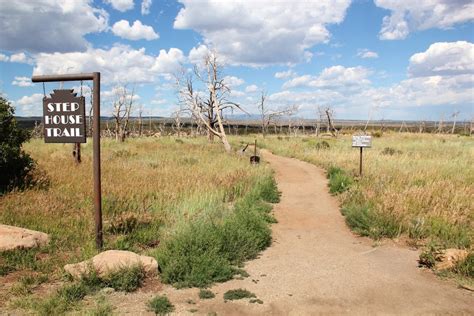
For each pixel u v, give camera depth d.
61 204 9.07
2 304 4.66
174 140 39.56
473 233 7.64
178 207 9.39
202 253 6.29
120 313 4.57
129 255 5.79
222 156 22.97
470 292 5.39
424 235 8.02
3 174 11.05
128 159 19.59
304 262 6.73
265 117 58.88
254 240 7.38
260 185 12.91
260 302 5.02
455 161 18.23
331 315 4.71
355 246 7.73
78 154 16.92
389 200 9.58
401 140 41.53
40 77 6.72
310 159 23.75
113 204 9.30
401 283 5.72
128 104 43.28
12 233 6.47
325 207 11.41
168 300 4.95
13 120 11.32
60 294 4.90
